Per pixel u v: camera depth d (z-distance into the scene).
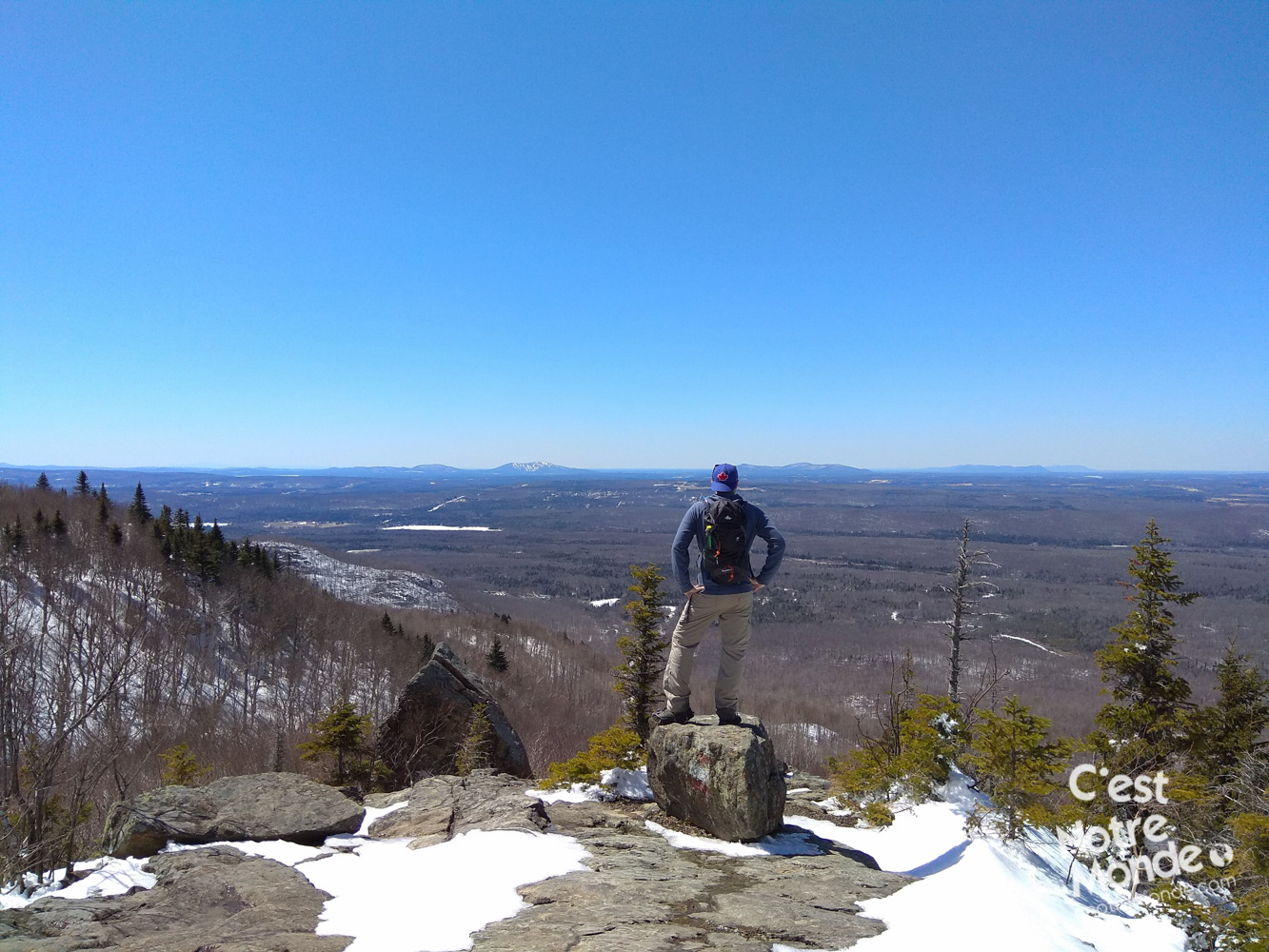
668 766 6.64
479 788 7.43
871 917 4.43
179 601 44.25
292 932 3.97
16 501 66.88
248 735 31.11
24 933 4.02
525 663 66.94
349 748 12.00
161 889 4.77
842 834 6.96
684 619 6.76
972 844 6.05
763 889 4.84
